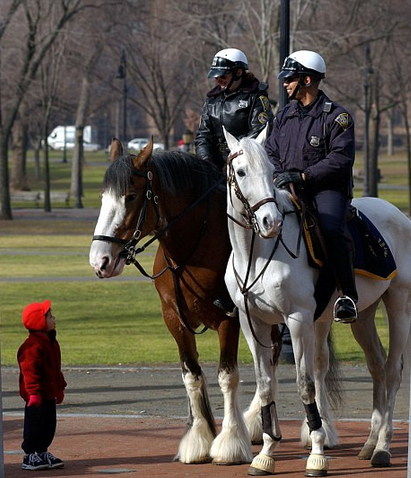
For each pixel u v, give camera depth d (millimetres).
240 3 50125
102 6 61281
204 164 10719
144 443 11438
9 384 15812
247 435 10516
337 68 57844
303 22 50781
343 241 9750
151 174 10109
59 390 10359
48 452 10336
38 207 70875
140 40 63844
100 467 10266
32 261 37438
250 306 9734
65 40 59406
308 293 9570
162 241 10422
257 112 11062
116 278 32375
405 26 58969
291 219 9703
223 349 10508
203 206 10523
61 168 111500
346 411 13414
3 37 60375
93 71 68062
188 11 55500
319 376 10984
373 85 65688
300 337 9539
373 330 10906
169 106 71062
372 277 10297
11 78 59250
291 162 10148
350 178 10047
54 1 59469
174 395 14625
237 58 11156
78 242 45844
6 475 9930
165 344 19984
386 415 10406
